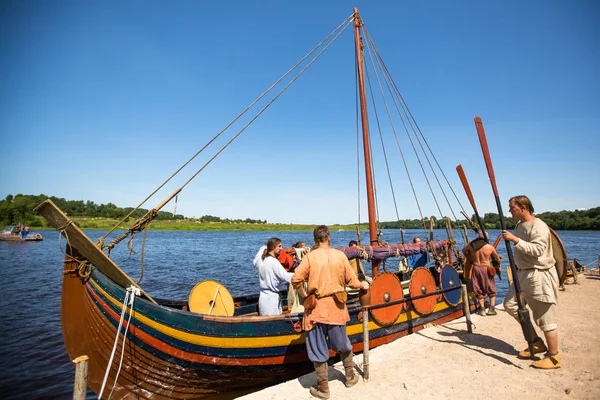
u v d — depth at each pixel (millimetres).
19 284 17719
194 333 4699
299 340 5004
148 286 17484
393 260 28312
